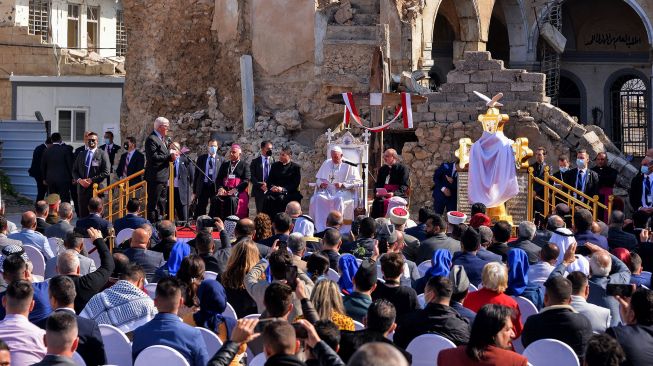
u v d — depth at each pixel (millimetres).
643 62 60031
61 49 61438
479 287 18984
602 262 18359
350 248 21312
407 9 44875
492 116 31797
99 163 35562
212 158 34844
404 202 29688
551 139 41281
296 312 14609
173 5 46094
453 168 34000
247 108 44062
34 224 23141
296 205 25844
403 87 43188
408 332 14594
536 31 57281
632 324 13938
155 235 26391
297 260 18500
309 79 43594
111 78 55594
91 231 17891
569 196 32062
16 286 13742
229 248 21047
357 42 43000
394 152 33188
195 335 14109
